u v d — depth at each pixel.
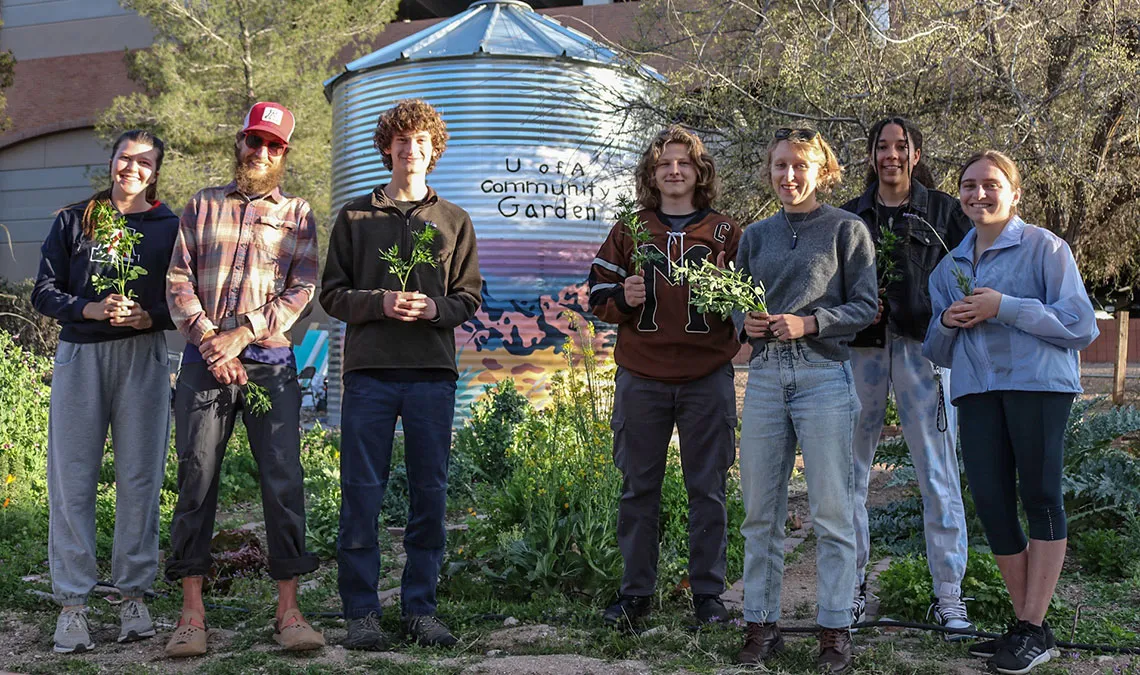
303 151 19.17
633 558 4.04
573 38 10.77
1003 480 3.62
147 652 3.82
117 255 3.94
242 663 3.61
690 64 10.29
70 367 3.98
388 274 3.96
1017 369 3.54
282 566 3.85
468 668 3.54
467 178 9.86
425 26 24.09
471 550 4.85
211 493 3.85
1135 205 11.69
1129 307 23.66
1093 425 5.73
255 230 3.94
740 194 10.42
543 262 9.93
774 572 3.62
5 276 26.95
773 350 3.61
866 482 4.15
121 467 4.00
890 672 3.46
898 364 4.05
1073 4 9.75
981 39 9.27
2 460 7.07
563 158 10.05
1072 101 9.62
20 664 3.67
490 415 8.02
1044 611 3.54
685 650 3.71
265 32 19.66
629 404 4.05
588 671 3.50
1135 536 5.02
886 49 9.55
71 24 26.78
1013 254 3.69
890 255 4.04
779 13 10.30
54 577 3.91
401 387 3.92
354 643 3.79
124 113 19.30
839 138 9.75
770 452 3.60
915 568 4.19
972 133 9.64
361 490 3.88
